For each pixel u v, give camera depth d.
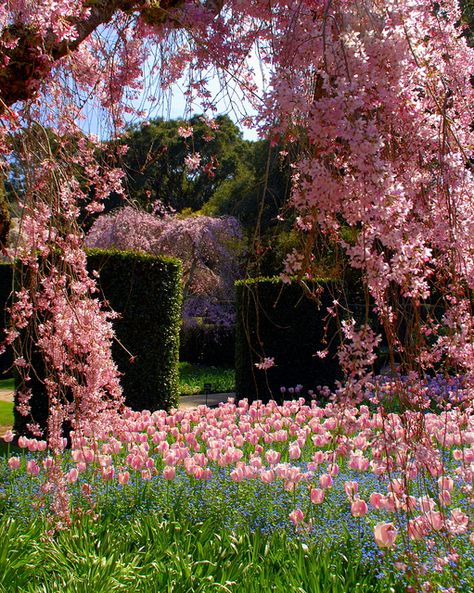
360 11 2.09
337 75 1.88
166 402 8.18
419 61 1.93
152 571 3.15
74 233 3.21
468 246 2.03
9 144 2.96
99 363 3.39
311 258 2.29
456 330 1.99
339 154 1.95
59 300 3.23
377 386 1.95
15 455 6.00
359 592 2.84
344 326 2.23
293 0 2.34
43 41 2.45
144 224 15.01
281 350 9.04
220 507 4.02
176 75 3.16
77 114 3.21
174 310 8.30
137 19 3.06
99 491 4.28
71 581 2.93
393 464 2.02
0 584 2.83
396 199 1.78
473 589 2.73
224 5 2.79
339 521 3.66
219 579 3.05
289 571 3.00
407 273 1.95
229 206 16.41
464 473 2.53
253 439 4.95
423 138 2.05
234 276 16.66
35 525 3.64
